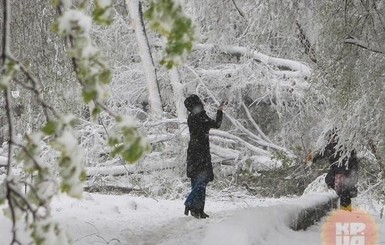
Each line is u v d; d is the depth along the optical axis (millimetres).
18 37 10492
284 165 23500
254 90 29469
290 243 9773
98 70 2939
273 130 30938
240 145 28109
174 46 3115
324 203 15797
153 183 23234
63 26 2930
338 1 12141
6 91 3332
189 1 18094
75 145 2857
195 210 12281
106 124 23422
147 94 29812
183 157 23312
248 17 15750
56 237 2850
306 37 14805
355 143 12234
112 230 11398
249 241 8656
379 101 11812
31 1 10727
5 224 9391
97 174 23172
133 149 2918
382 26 11781
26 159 2979
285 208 12055
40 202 2930
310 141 23016
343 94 12055
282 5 14273
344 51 12062
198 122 12422
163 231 11141
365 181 17641
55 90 10695
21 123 10828
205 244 8445
